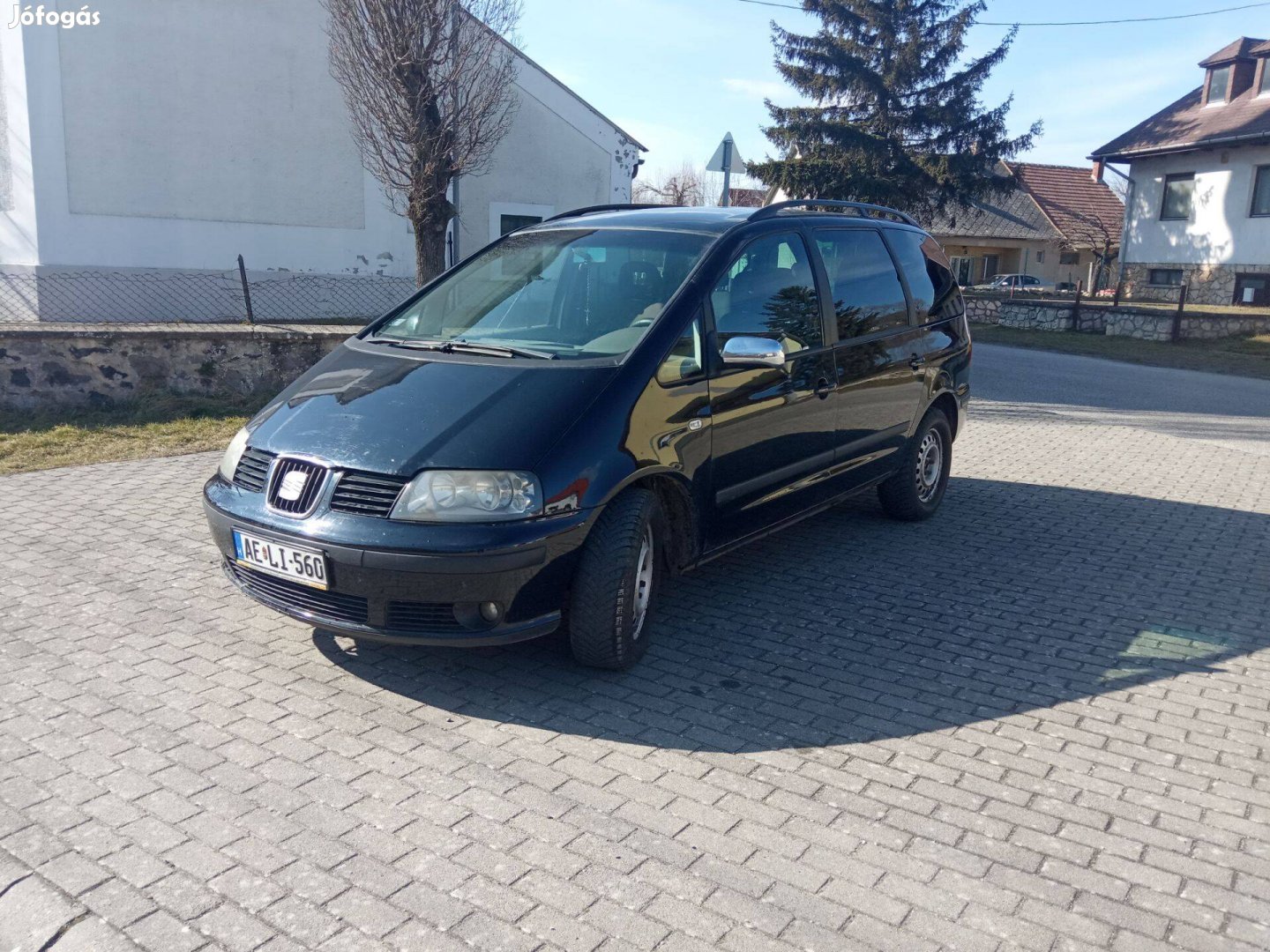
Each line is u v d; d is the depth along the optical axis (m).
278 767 3.42
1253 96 29.45
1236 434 10.44
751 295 4.82
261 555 3.87
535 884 2.83
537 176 16.34
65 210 12.35
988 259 45.41
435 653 4.35
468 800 3.24
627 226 5.12
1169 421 11.12
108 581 5.13
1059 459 8.82
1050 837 3.12
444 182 10.34
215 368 9.39
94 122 12.37
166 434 8.45
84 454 7.83
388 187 13.38
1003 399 12.41
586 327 4.48
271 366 9.60
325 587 3.71
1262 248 27.48
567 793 3.29
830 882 2.87
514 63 15.10
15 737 3.58
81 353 8.89
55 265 12.38
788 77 31.25
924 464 6.52
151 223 12.87
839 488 5.57
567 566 3.82
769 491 4.90
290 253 13.74
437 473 3.65
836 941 2.63
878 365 5.69
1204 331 20.39
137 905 2.72
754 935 2.65
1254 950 2.64
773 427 4.81
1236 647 4.63
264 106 13.29
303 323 12.55
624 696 3.99
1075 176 47.81
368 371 4.36
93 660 4.21
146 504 6.52
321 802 3.22
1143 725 3.86
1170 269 30.28
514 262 5.15
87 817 3.11
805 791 3.35
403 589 3.62
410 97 9.83
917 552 5.97
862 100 31.09
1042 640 4.67
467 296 5.05
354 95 10.30
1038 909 2.78
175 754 3.49
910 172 30.11
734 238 4.84
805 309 5.18
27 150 12.05
